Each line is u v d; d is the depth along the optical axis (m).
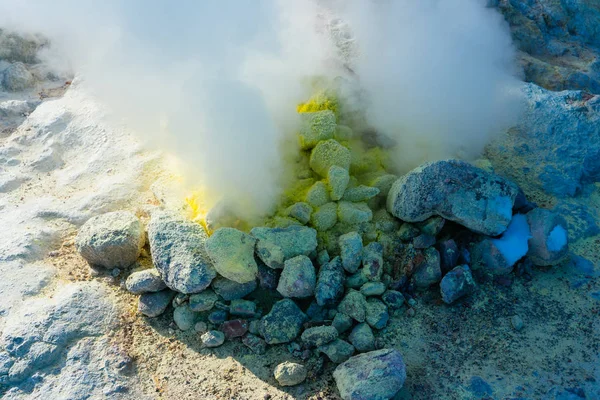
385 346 1.56
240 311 1.61
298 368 1.47
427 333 1.59
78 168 2.13
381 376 1.38
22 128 2.33
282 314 1.58
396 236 1.77
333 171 1.79
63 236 1.86
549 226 1.69
